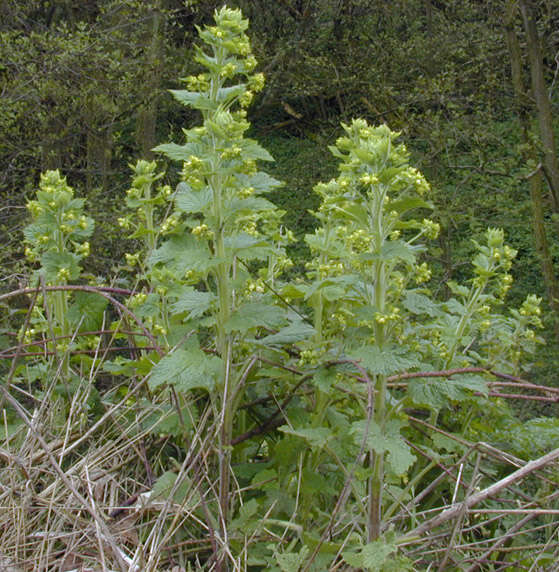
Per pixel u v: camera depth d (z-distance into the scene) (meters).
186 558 2.63
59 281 3.18
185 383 2.49
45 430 2.92
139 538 2.55
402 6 12.27
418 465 3.28
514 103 9.65
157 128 11.83
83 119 8.41
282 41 12.80
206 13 12.43
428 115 9.91
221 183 2.77
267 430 3.08
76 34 7.69
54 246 3.29
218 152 2.68
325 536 2.41
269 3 13.34
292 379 3.09
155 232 3.36
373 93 11.52
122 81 8.18
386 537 2.46
